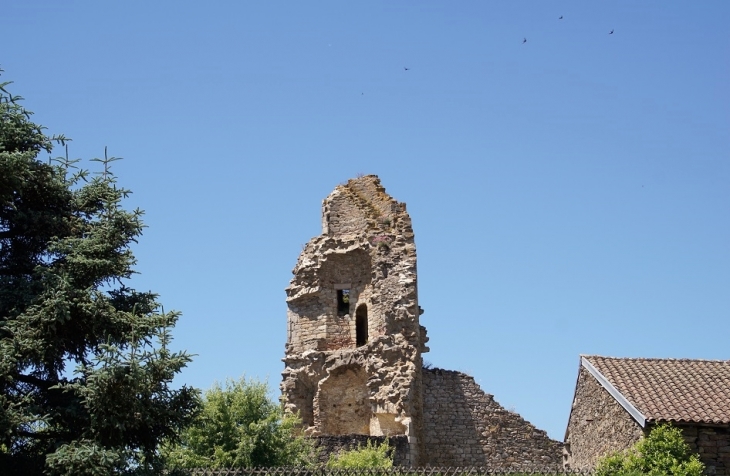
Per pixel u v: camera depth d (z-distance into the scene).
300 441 48.38
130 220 32.47
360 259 56.12
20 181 31.33
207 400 47.50
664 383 41.38
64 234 32.66
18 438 30.62
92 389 29.45
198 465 45.22
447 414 53.22
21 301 30.95
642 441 38.03
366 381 53.88
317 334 55.66
